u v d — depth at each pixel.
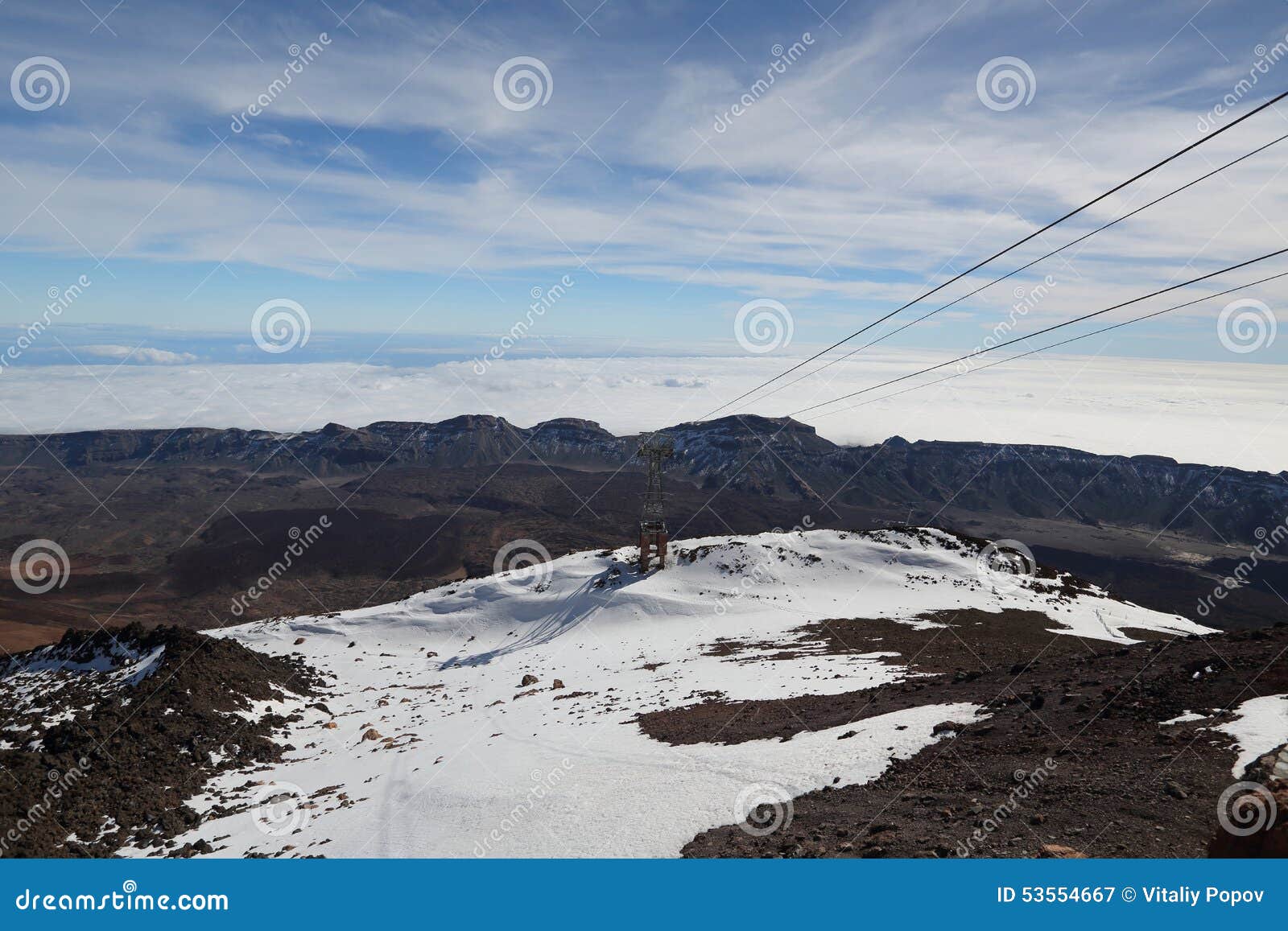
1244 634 27.38
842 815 19.16
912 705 28.94
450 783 31.92
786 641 61.00
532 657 70.88
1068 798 16.78
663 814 22.55
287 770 40.66
